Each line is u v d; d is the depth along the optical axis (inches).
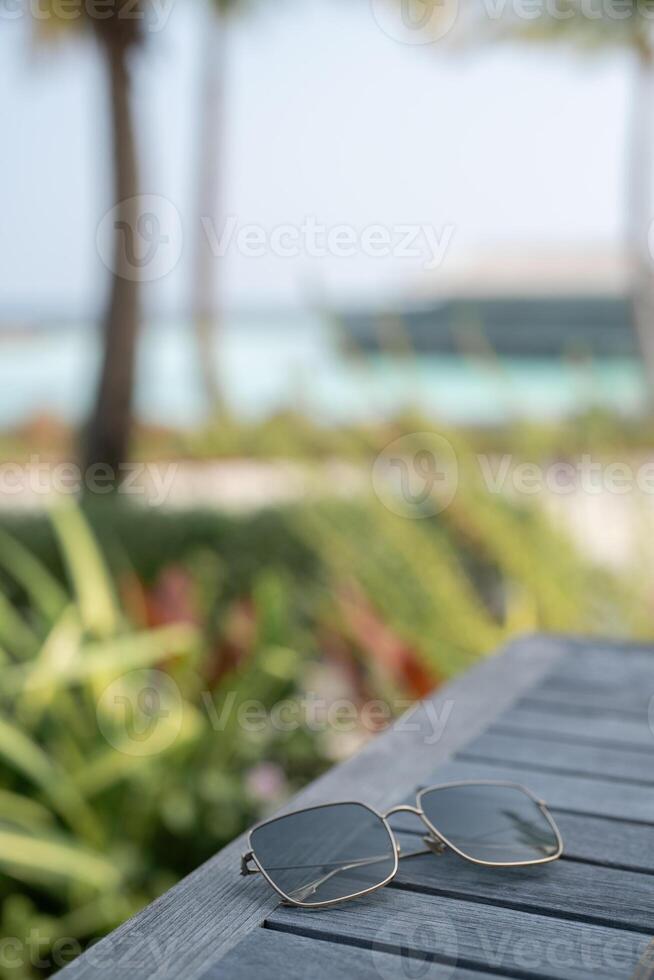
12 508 171.9
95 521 169.2
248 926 24.2
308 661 105.3
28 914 72.7
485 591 133.0
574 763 37.0
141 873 76.0
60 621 88.2
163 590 98.7
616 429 132.1
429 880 26.8
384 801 33.2
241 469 203.5
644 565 116.0
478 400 546.0
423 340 932.0
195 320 448.5
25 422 448.5
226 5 299.9
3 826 68.7
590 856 28.6
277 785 83.9
